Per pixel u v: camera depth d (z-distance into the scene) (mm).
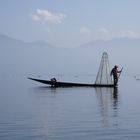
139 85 86562
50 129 25000
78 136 23000
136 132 24031
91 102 41312
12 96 50469
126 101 42281
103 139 22266
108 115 30891
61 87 67062
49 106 37531
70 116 30438
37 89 64562
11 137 22781
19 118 29469
